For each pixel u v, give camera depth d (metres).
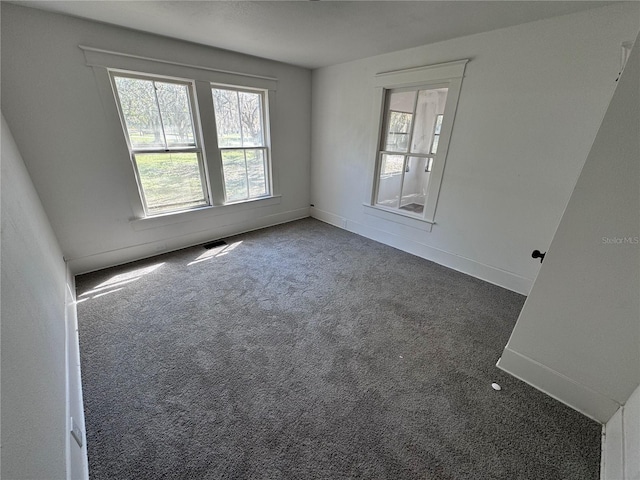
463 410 1.43
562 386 1.46
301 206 4.54
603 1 1.69
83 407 1.38
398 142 3.23
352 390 1.53
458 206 2.80
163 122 2.83
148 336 1.89
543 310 1.45
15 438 0.64
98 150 2.49
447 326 2.07
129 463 1.16
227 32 2.40
